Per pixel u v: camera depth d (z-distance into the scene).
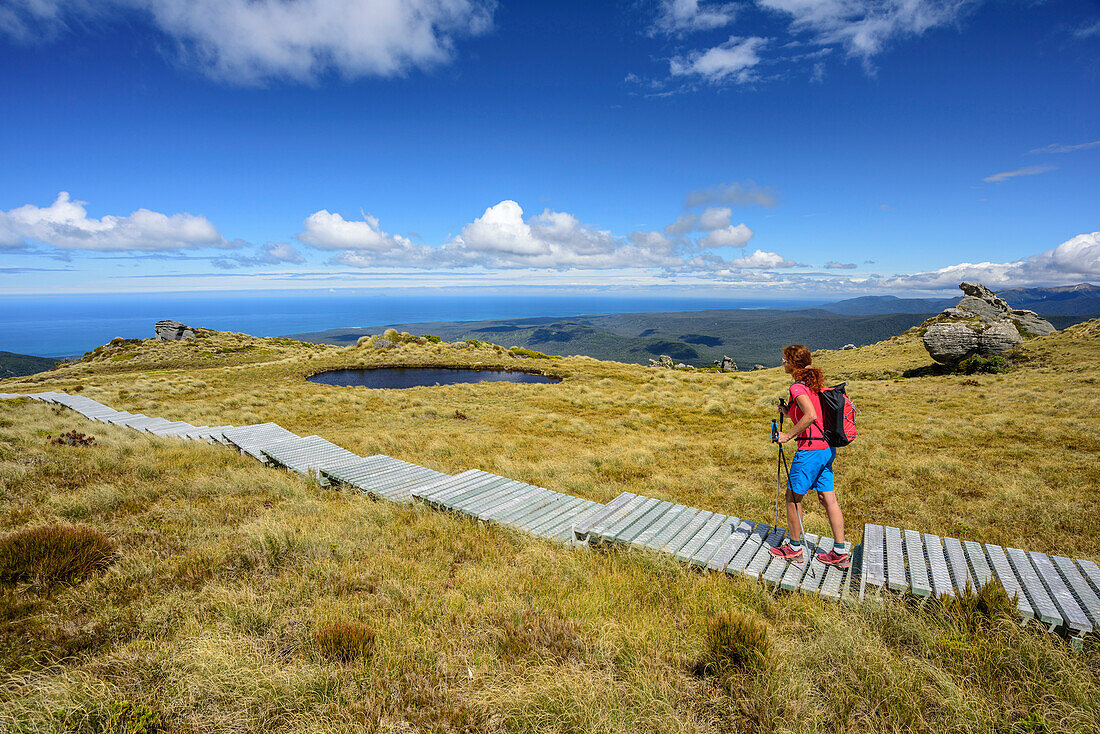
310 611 3.70
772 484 9.09
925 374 32.50
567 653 3.23
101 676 2.86
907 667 3.06
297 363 39.81
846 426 4.09
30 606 3.63
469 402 23.17
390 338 50.12
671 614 3.80
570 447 13.15
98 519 5.62
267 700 2.74
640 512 5.64
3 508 5.86
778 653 3.13
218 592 3.90
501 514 6.06
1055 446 11.03
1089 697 2.71
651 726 2.62
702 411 20.02
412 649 3.20
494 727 2.60
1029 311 48.59
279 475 8.14
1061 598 3.54
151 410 19.88
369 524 5.81
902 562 4.21
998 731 2.60
